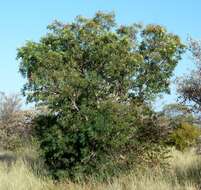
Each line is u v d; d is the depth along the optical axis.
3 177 16.61
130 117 17.08
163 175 15.80
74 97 17.30
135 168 17.00
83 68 18.16
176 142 22.19
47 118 18.08
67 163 17.36
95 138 16.69
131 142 17.28
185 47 18.52
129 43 17.75
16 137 26.69
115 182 15.26
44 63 17.38
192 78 14.94
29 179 16.62
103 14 18.83
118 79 17.84
